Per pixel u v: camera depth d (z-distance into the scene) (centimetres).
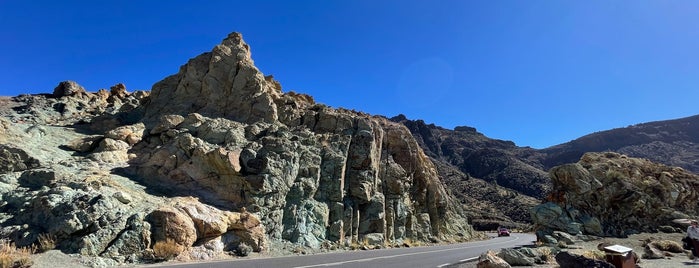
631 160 3994
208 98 3120
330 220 2531
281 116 3111
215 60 3275
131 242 1544
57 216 1562
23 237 1461
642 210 3512
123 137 2616
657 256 1831
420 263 1619
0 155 1988
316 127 3091
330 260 1650
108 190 1836
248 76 3231
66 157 2330
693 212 3653
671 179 3756
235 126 2731
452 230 3766
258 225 1984
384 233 2798
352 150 2973
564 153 18600
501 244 3045
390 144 3572
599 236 3156
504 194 9562
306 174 2550
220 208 2109
